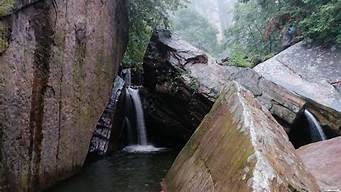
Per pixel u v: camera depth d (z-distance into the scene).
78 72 8.65
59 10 7.65
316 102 11.01
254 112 5.16
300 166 4.29
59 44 7.74
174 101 12.48
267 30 19.55
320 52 14.40
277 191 3.29
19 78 6.54
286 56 14.80
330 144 5.87
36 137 7.16
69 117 8.38
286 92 11.07
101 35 9.85
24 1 6.47
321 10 14.20
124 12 12.32
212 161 5.00
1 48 6.02
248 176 3.56
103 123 12.09
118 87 13.64
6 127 6.17
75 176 8.93
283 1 17.91
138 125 14.43
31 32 6.88
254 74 11.50
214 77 11.79
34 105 7.04
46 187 7.73
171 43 12.65
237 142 4.49
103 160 11.16
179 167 6.83
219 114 6.16
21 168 6.68
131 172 9.49
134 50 16.25
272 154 3.98
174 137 13.55
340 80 12.76
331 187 4.30
